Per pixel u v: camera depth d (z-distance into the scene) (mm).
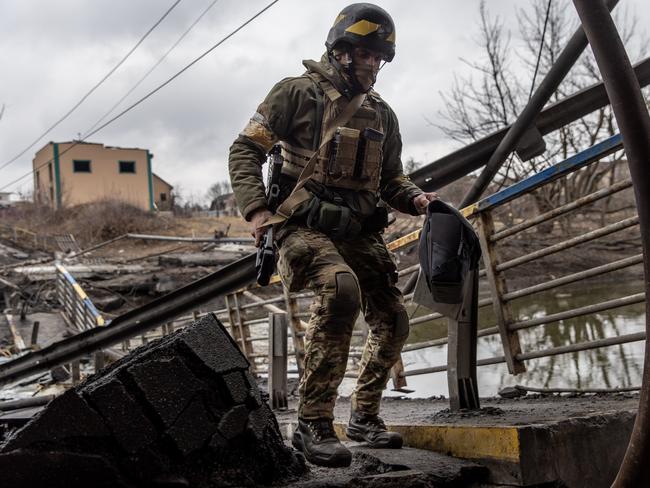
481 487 2914
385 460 3033
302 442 3025
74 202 56406
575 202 4164
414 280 5582
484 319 12961
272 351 5773
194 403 2582
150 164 60000
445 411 3697
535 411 3486
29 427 2400
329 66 3186
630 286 17344
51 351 7934
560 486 2871
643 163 1993
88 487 2383
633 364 7977
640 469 2119
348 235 3127
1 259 34375
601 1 2021
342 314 2930
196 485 2531
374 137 3166
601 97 5172
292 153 3166
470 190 5492
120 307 23062
